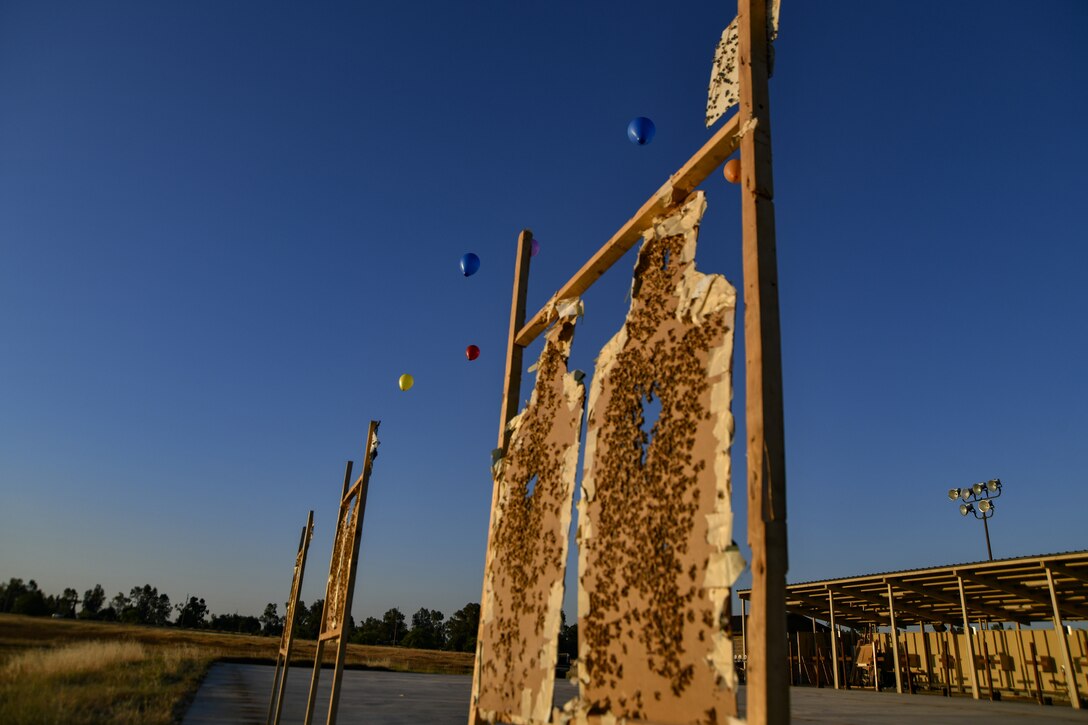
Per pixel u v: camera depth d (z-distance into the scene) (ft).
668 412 9.80
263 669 94.07
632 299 11.64
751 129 9.37
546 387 14.99
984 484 108.27
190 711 39.58
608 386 11.66
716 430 8.73
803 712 43.70
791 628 101.60
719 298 9.39
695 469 8.94
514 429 16.26
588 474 11.47
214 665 91.30
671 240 11.16
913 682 79.41
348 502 29.76
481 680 14.53
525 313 18.37
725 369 8.91
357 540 24.88
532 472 14.47
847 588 73.61
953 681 74.33
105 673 49.96
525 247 19.01
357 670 110.52
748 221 8.86
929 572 62.03
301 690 61.31
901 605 78.59
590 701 10.03
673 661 8.48
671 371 9.98
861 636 89.56
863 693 67.77
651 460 9.88
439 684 81.76
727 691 7.52
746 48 9.97
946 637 76.18
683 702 8.17
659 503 9.46
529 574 13.35
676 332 10.16
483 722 13.94
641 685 8.99
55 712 29.32
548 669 11.69
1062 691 62.44
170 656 86.17
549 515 13.17
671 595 8.79
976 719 39.96
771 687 6.82
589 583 10.71
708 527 8.41
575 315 14.66
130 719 31.09
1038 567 54.24
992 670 69.92
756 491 7.54
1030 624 76.43
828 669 91.86
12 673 37.45
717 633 7.82
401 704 51.62
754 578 7.31
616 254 13.60
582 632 10.56
